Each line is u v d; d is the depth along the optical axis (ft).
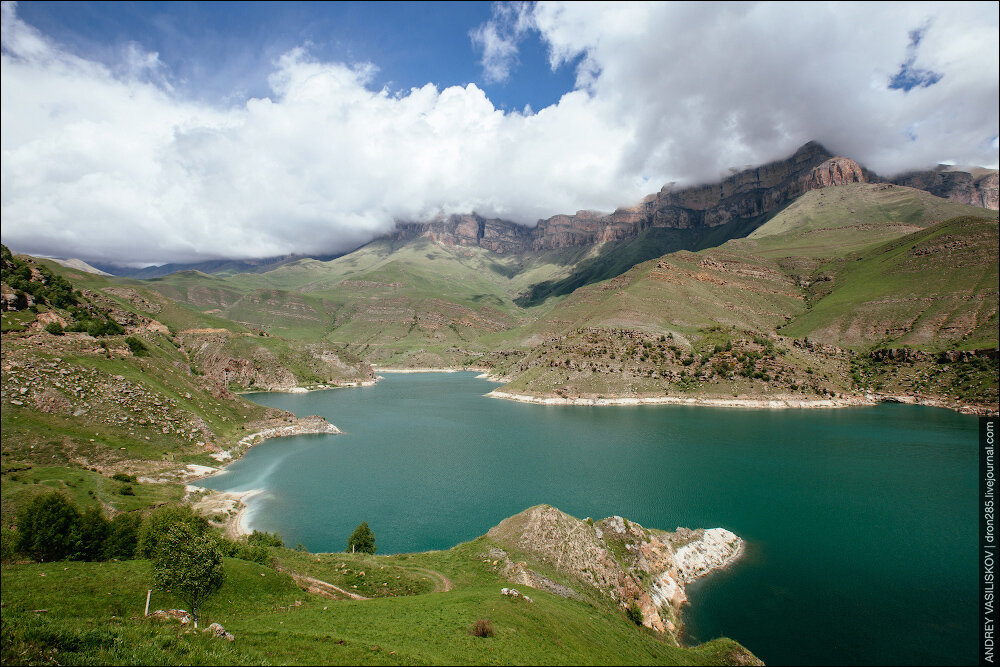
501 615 142.10
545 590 190.19
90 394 394.73
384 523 298.35
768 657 172.55
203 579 119.14
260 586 159.12
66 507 175.42
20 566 146.72
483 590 174.81
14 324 412.16
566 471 411.95
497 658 112.57
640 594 202.49
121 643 82.28
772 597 215.31
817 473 399.44
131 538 184.03
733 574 236.43
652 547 242.37
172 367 556.51
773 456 456.45
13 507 221.05
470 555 224.53
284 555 210.18
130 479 328.08
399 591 183.42
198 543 123.13
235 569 163.02
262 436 540.11
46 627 79.00
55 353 406.41
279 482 384.47
